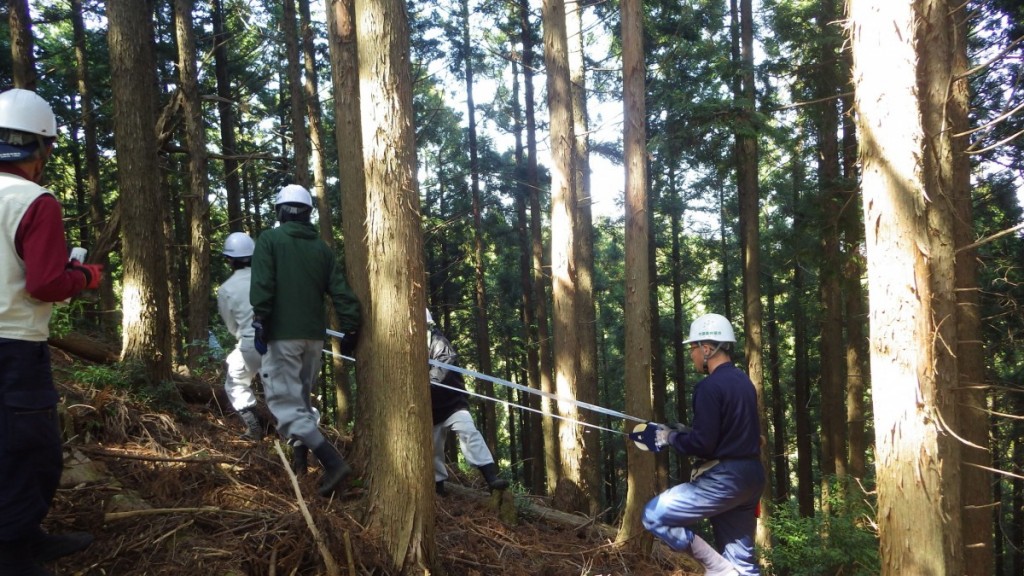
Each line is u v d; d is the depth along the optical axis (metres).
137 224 6.09
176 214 19.53
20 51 8.31
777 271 18.55
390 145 3.97
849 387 13.10
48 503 2.92
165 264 6.30
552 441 9.86
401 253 3.99
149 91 6.29
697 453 4.29
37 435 2.77
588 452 9.08
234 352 5.77
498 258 27.38
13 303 2.74
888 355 3.60
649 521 4.41
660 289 29.20
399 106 3.99
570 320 8.99
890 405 3.59
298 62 12.55
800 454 18.97
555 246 9.08
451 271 26.06
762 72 13.03
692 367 28.28
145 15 6.38
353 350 5.00
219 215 21.11
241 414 5.73
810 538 9.09
